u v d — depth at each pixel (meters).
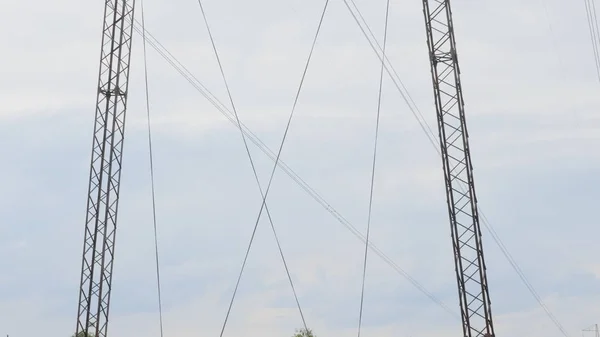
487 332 56.16
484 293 56.66
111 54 71.50
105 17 71.94
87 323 69.38
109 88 71.19
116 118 71.19
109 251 70.38
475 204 57.28
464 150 57.66
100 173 70.62
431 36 58.84
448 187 57.75
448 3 58.75
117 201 70.81
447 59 58.47
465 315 56.62
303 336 109.06
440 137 58.12
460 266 56.97
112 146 71.00
